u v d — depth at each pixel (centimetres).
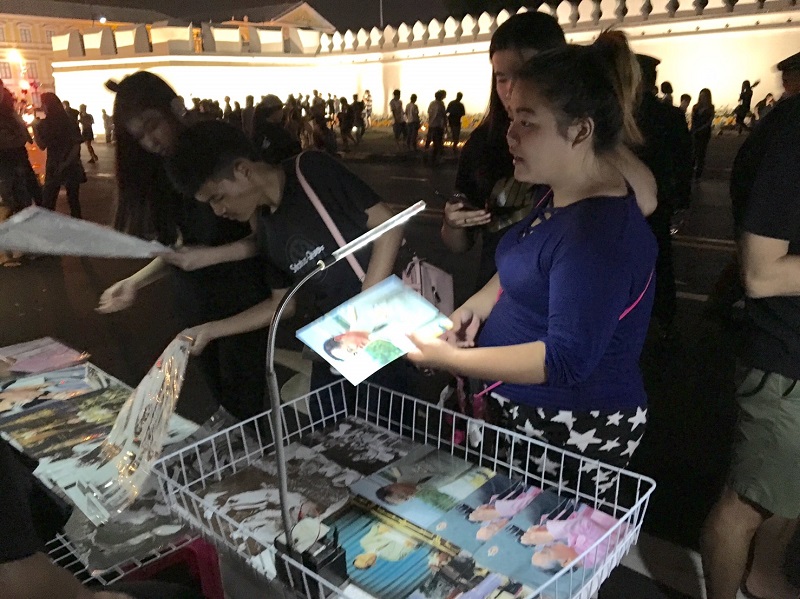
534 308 113
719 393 301
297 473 117
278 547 90
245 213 152
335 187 154
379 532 100
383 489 110
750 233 118
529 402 120
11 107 525
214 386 202
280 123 197
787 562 162
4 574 76
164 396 131
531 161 105
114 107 160
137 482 124
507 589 87
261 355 190
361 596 88
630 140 118
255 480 116
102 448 142
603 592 172
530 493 108
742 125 700
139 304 439
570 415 117
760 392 127
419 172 795
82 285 492
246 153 145
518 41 141
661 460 247
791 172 111
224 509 108
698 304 406
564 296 99
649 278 113
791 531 161
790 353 121
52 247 114
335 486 113
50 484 131
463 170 172
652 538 196
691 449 255
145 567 118
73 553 120
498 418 128
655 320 380
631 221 102
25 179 540
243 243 175
